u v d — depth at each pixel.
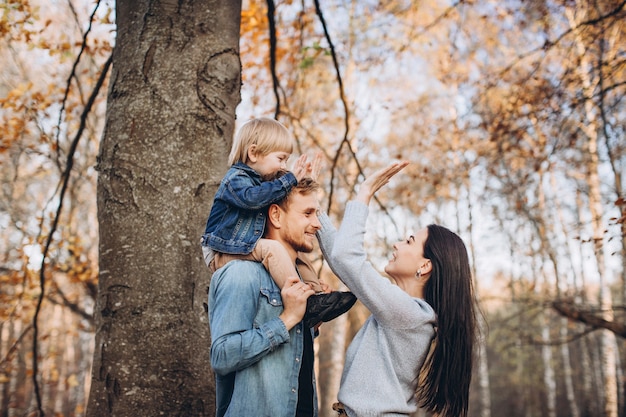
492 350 28.17
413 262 2.57
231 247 2.26
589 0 7.89
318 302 2.22
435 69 12.39
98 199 3.01
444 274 2.50
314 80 10.73
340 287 12.18
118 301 2.77
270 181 2.33
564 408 24.02
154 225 2.83
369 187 2.47
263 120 2.61
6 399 13.51
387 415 2.22
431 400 2.45
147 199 2.86
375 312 2.28
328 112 10.66
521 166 10.95
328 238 2.55
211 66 3.07
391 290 2.28
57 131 4.80
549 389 18.34
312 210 2.38
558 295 11.80
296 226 2.34
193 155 2.94
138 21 3.12
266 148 2.55
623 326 8.73
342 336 11.88
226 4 3.23
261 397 2.04
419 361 2.35
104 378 2.71
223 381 2.19
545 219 14.23
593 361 21.09
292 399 2.08
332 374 11.66
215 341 1.98
